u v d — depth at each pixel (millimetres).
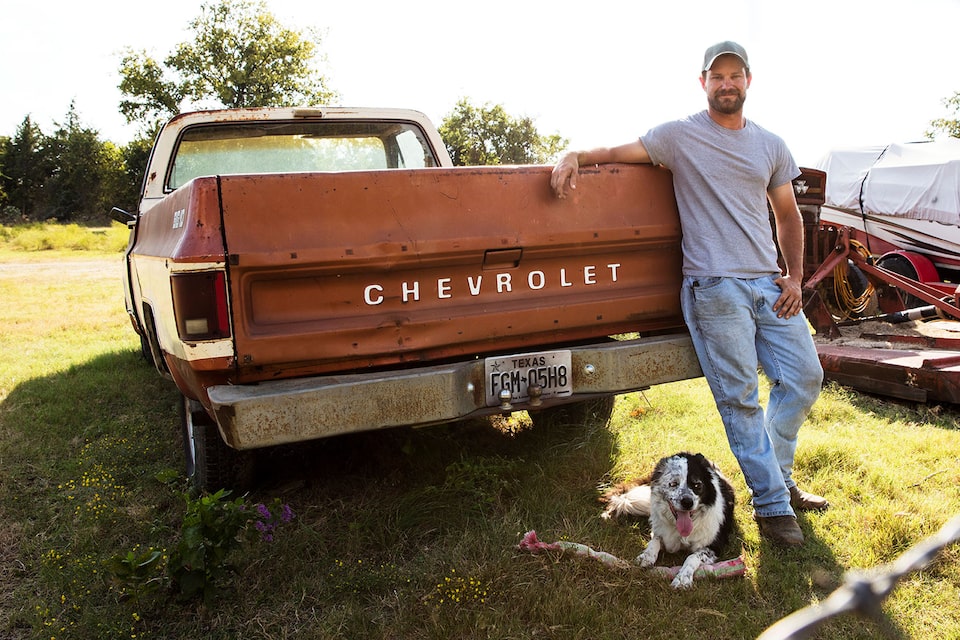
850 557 3154
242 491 3811
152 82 37281
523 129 54156
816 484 3844
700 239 3377
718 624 2713
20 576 3199
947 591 2850
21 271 17516
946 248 9539
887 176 10211
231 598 2924
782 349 3445
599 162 3420
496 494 3607
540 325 3355
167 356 3510
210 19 38312
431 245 3061
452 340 3189
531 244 3252
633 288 3580
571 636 2637
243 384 2918
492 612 2744
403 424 2980
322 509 3701
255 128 4965
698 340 3467
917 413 5062
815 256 7973
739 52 3199
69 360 7223
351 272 2982
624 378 3422
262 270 2814
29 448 4621
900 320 6727
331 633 2664
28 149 61094
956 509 3488
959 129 35750
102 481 3982
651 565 3127
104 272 17266
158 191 4836
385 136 5312
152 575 2969
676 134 3365
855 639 2588
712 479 3188
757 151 3348
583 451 4250
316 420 2836
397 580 2975
